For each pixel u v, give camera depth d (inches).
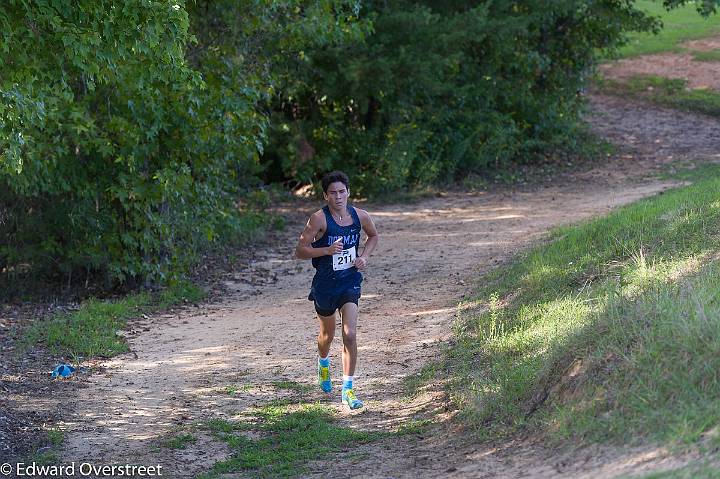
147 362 1176.8
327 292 938.1
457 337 1131.9
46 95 1191.6
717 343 683.4
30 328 1339.8
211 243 1884.8
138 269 1598.2
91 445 887.7
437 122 2640.3
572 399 745.0
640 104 3565.5
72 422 956.0
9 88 1005.2
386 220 2199.8
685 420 614.2
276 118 2544.3
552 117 2938.0
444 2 2600.9
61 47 1069.8
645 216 1380.4
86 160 1605.6
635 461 598.9
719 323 715.4
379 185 2495.1
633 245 1202.6
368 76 2386.8
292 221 2279.8
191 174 1760.6
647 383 691.4
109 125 1537.9
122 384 1087.0
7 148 1149.7
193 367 1144.8
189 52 1680.6
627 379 710.5
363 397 993.5
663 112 3444.9
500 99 2876.5
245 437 896.9
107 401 1024.9
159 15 1044.5
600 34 3021.7
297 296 1539.1
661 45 4195.4
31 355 1206.9
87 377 1115.9
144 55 1179.9
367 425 906.1
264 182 2672.2
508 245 1710.1
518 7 2728.8
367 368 1091.9
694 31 4355.3
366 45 2377.0
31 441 901.2
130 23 1039.0
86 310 1438.2
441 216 2187.5
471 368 997.8
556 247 1375.5
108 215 1630.2
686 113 3415.4
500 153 2721.5
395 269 1648.6
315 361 1139.9
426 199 2465.6
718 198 1346.0
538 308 1095.6
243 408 986.1
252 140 1769.2
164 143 1637.6
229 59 1733.5
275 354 1181.7
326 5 1844.2
